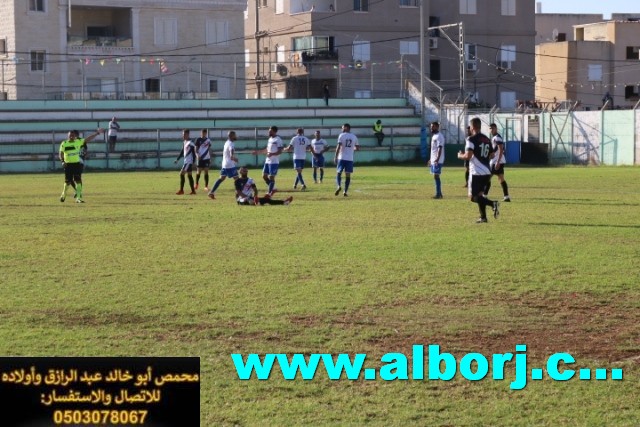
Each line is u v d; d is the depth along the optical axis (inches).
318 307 730.2
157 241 1110.4
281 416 496.4
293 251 1016.9
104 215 1430.9
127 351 605.3
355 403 517.0
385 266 911.7
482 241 1083.9
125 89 4202.8
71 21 4237.2
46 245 1082.1
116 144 3304.6
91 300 761.6
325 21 4365.2
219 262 946.1
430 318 698.2
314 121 3713.1
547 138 3336.6
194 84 4355.3
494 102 4746.6
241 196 1595.7
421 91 3651.6
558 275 860.6
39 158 3097.9
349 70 4379.9
